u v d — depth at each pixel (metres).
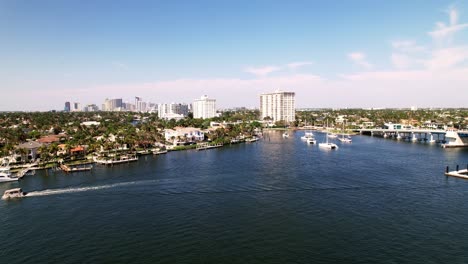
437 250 65.69
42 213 90.75
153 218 85.12
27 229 79.69
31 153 184.38
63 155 185.00
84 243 71.38
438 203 94.12
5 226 81.81
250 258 63.34
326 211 88.25
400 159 173.00
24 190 116.44
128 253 66.38
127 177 134.00
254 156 190.62
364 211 87.88
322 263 61.00
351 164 157.62
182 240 71.75
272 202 96.75
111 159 176.88
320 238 71.69
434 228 76.19
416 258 62.56
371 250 65.94
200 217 85.25
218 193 107.06
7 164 165.75
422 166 151.12
